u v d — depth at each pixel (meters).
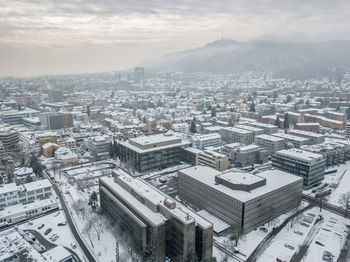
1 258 122.00
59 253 133.75
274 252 147.62
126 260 138.75
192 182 194.62
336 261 140.25
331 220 178.12
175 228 131.62
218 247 152.25
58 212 187.38
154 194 151.25
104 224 171.75
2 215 174.50
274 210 177.50
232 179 180.88
